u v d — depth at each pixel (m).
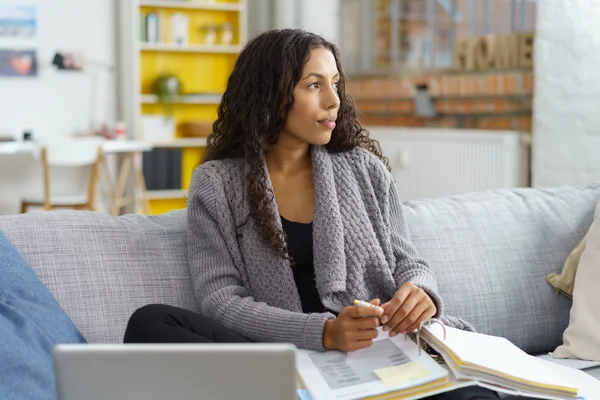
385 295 1.76
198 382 1.03
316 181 1.75
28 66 5.73
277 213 1.70
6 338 1.33
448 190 4.72
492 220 2.07
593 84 3.52
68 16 5.81
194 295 1.74
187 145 6.11
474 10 4.88
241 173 1.75
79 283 1.65
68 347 1.04
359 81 5.85
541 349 2.01
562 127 3.70
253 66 1.76
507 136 4.27
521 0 4.53
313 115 1.71
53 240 1.68
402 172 5.13
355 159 1.83
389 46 5.64
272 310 1.59
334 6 6.11
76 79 5.89
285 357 1.02
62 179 5.88
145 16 5.96
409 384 1.33
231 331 1.50
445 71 5.08
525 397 1.49
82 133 5.71
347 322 1.48
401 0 5.51
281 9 6.38
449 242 1.97
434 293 1.63
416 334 1.54
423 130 4.95
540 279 2.02
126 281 1.69
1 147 4.96
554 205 2.17
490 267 1.98
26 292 1.51
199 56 6.34
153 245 1.77
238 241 1.72
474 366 1.37
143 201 5.63
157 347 1.03
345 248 1.72
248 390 1.03
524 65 4.34
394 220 1.83
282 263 1.67
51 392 1.34
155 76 6.18
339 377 1.38
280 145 1.79
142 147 5.38
